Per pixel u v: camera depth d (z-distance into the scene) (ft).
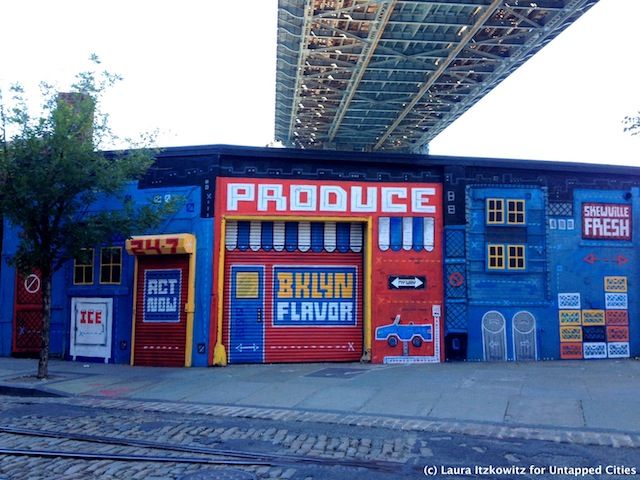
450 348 51.60
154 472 22.57
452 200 52.90
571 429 27.81
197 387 40.40
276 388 39.32
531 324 52.34
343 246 52.75
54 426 30.04
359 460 23.73
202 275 50.93
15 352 57.11
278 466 23.12
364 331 51.78
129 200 46.26
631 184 54.90
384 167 52.90
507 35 100.12
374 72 114.52
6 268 57.98
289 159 52.19
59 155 41.78
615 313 53.31
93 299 54.65
